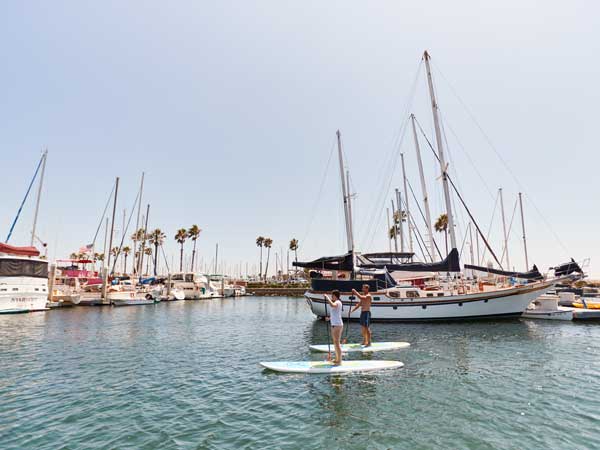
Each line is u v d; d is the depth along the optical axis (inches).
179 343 630.5
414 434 241.6
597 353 511.8
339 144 1143.0
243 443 228.8
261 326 904.3
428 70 1000.9
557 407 292.8
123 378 390.6
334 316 438.6
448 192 926.4
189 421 267.0
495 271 960.3
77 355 515.8
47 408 294.7
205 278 2696.9
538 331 733.9
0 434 242.8
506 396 321.7
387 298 896.3
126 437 238.2
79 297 1482.5
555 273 866.1
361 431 247.1
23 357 499.2
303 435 240.8
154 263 3201.3
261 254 3991.1
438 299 869.8
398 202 1659.7
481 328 781.3
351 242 1074.1
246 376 398.9
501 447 221.5
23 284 1127.0
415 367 431.8
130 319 1037.2
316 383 367.9
